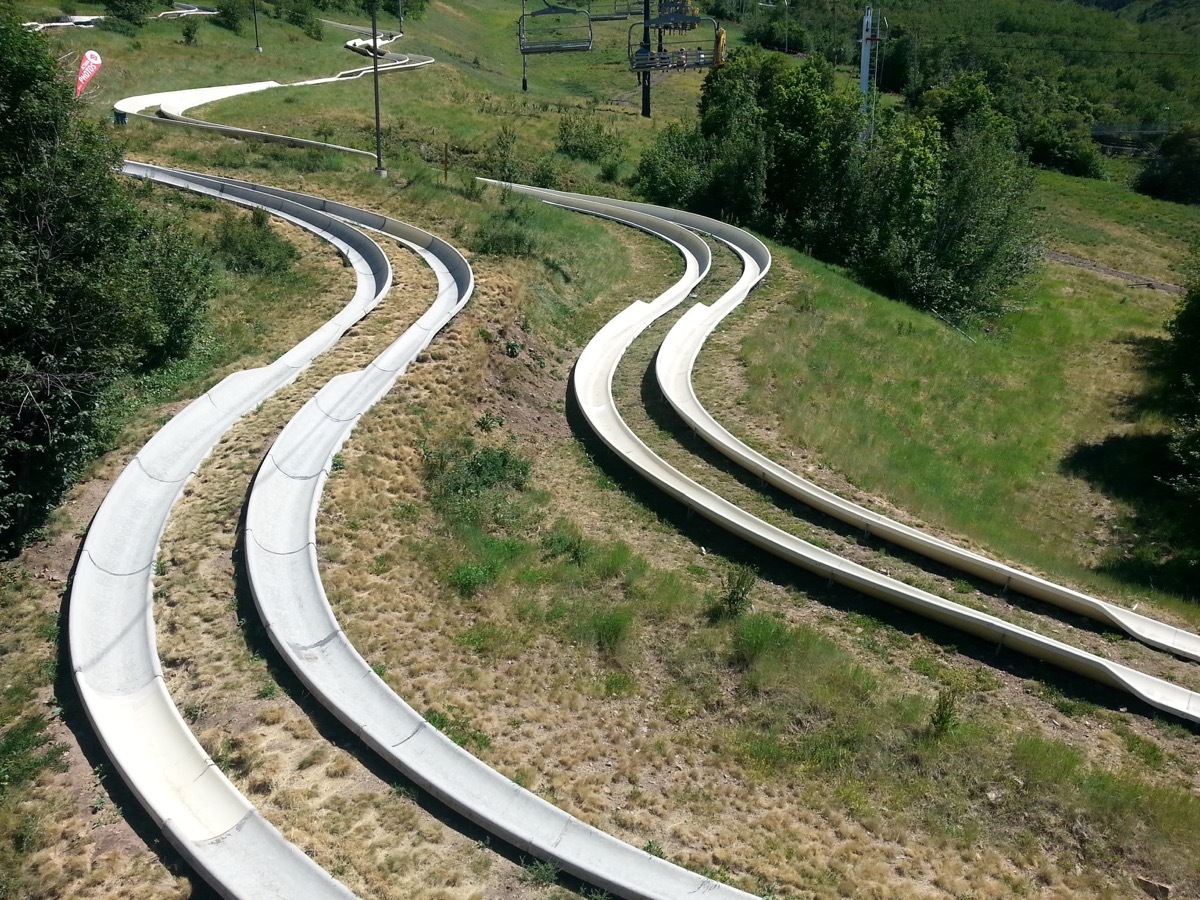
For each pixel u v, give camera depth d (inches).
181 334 991.6
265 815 486.3
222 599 650.2
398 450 850.1
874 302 1539.1
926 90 3472.0
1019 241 1710.1
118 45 2464.3
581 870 458.3
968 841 509.0
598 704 593.9
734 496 868.0
